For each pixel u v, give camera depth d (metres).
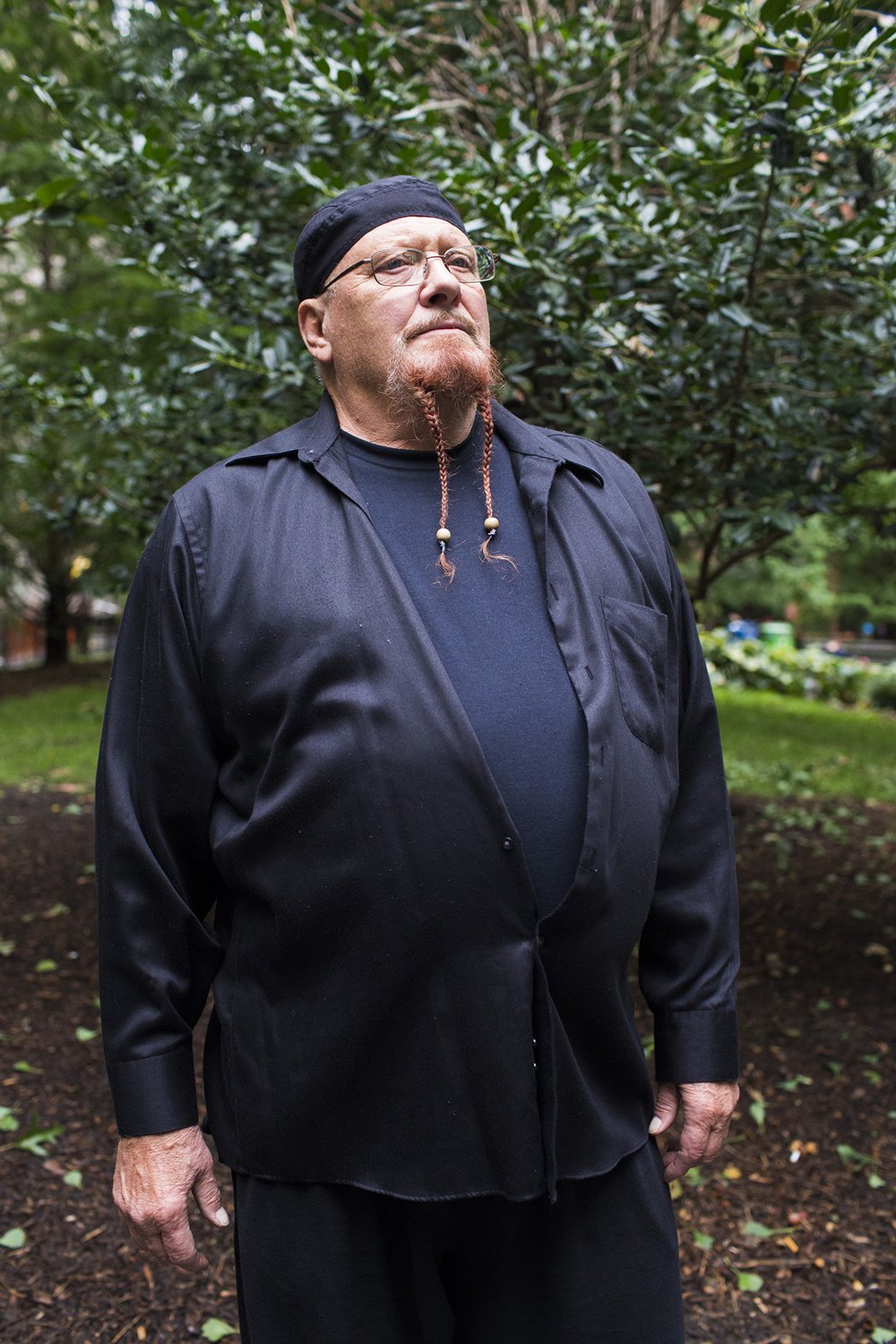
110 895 1.41
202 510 1.43
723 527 3.90
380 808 1.29
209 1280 2.47
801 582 20.47
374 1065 1.32
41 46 6.10
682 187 3.00
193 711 1.40
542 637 1.39
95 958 4.30
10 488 10.82
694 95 3.83
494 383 1.51
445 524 1.42
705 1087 1.48
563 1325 1.39
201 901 1.50
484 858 1.28
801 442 3.10
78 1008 3.83
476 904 1.29
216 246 3.27
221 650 1.37
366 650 1.32
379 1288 1.36
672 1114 1.53
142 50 3.98
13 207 3.15
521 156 2.84
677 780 1.53
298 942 1.33
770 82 2.46
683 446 3.14
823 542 13.55
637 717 1.41
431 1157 1.30
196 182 3.54
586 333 2.94
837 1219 2.70
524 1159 1.28
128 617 1.47
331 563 1.36
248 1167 1.38
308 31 3.39
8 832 6.28
